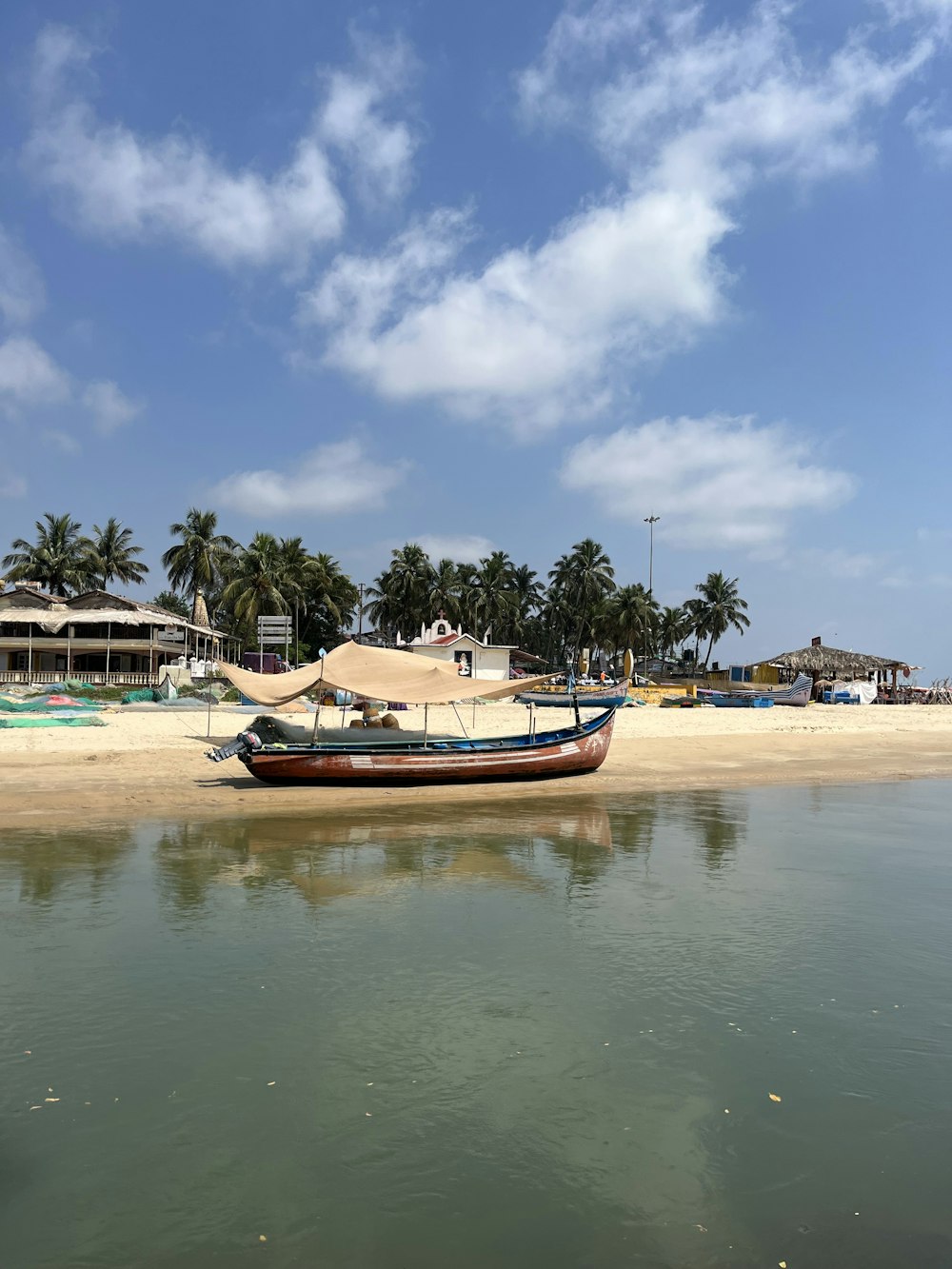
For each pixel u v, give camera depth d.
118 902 10.73
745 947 9.30
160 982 8.09
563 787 21.52
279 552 81.94
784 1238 4.66
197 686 45.59
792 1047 6.91
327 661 22.58
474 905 10.80
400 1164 5.26
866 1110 5.98
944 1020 7.49
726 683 70.75
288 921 10.07
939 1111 5.99
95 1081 6.24
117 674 53.53
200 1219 4.73
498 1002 7.70
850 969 8.68
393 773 20.44
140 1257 4.43
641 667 96.62
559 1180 5.12
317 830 15.51
